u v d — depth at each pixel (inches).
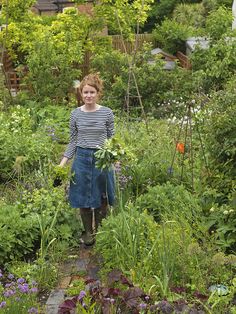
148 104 508.7
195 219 216.7
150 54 536.4
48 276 197.8
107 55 535.5
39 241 223.6
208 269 186.7
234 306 171.0
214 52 528.1
